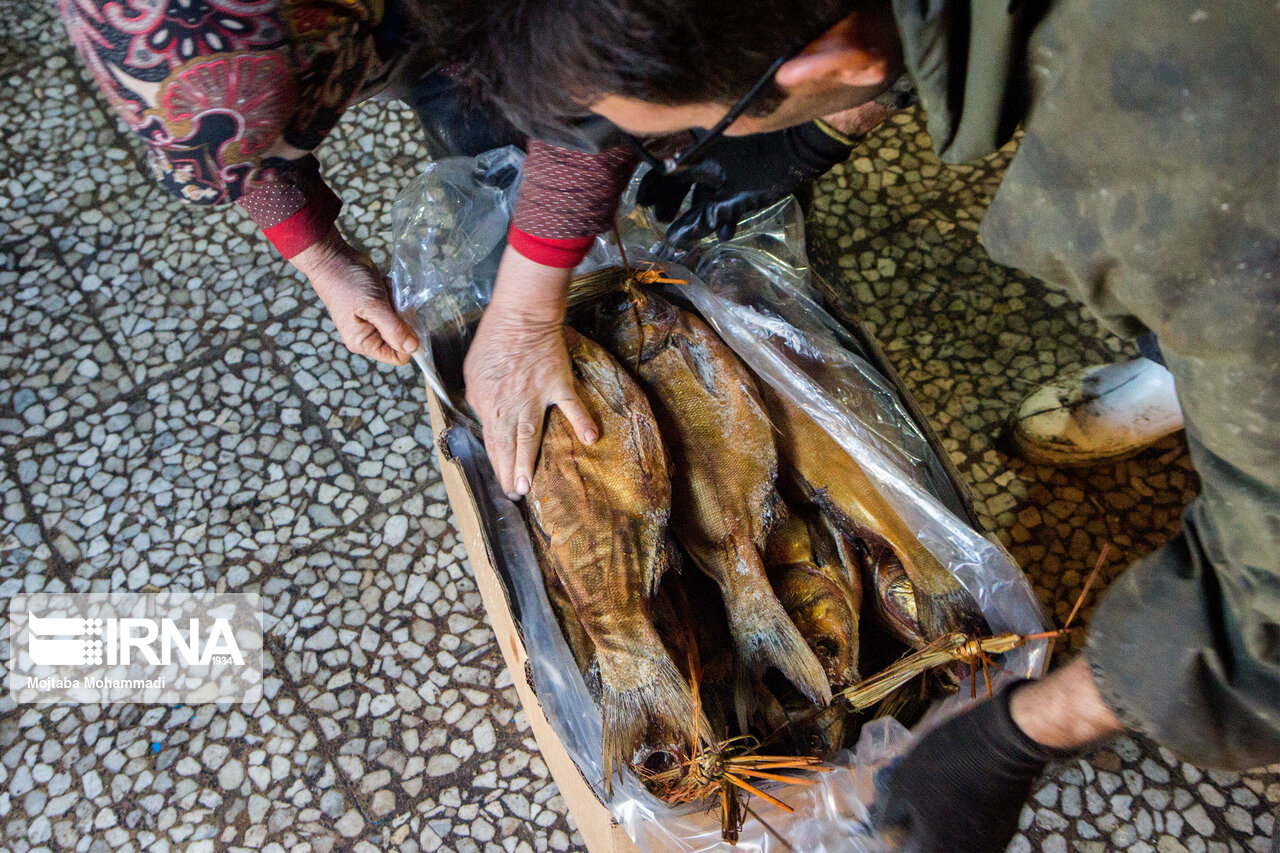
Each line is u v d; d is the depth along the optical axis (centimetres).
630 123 68
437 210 145
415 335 135
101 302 199
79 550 174
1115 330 68
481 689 162
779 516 130
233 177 96
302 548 175
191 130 89
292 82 90
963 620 121
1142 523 169
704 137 71
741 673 124
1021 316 189
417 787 155
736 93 63
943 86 61
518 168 146
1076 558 167
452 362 140
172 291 200
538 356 123
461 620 169
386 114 219
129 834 151
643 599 120
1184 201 52
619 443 123
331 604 170
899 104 110
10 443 184
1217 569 64
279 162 102
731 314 138
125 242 205
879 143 208
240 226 207
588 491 121
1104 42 52
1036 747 78
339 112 101
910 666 113
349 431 186
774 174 124
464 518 154
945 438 178
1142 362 162
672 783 114
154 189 212
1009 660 116
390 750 158
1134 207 55
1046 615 118
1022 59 58
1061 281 67
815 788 114
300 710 161
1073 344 185
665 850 116
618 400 125
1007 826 84
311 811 153
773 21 58
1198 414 60
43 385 190
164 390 190
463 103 126
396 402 189
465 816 152
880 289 193
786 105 68
